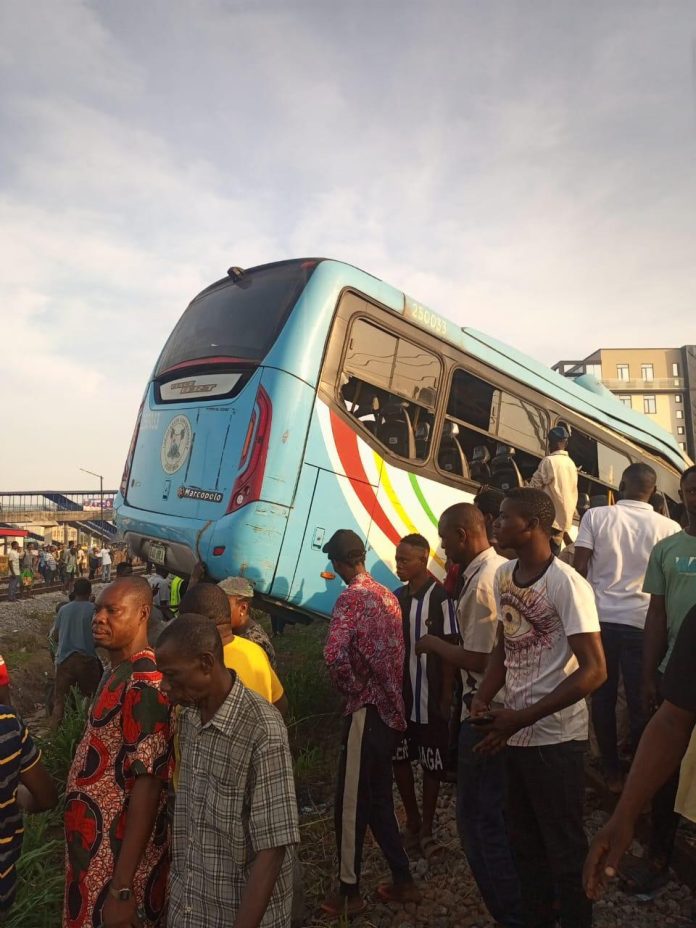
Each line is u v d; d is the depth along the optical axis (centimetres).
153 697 237
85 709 626
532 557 289
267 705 220
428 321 688
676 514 1067
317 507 570
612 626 427
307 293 589
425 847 411
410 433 652
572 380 984
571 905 273
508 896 312
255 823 204
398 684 368
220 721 211
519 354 819
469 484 713
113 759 239
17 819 235
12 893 232
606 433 943
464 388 726
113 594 254
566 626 274
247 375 585
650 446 1048
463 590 353
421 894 372
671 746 179
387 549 619
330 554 393
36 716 959
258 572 538
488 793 320
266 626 1255
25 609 1864
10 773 231
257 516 538
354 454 598
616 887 357
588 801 442
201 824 212
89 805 238
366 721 358
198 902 208
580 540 443
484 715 271
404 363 656
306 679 715
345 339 603
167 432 650
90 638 731
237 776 209
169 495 623
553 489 659
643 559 427
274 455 550
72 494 5047
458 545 355
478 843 317
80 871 235
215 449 586
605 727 436
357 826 352
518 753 283
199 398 624
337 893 361
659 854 354
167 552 610
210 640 212
